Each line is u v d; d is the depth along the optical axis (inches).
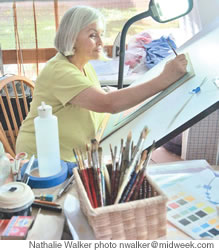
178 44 82.5
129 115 45.1
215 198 30.0
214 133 38.0
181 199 29.8
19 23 77.4
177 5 42.4
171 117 35.9
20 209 25.5
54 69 45.1
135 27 82.0
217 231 25.7
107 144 39.4
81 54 46.8
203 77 39.9
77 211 27.6
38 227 26.0
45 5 76.7
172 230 26.1
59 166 33.4
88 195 24.9
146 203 23.6
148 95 41.4
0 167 32.6
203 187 31.7
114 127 44.1
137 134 37.1
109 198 26.2
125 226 23.9
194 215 27.7
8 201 25.3
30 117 50.1
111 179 26.2
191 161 36.6
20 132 51.8
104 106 41.4
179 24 82.1
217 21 55.8
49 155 32.0
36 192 31.0
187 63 42.5
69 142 47.0
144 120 39.9
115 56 79.9
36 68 80.7
